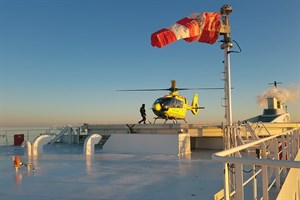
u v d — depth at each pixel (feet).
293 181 29.04
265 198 14.23
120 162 38.78
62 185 24.45
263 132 62.64
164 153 50.67
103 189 22.89
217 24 28.81
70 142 74.43
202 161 39.17
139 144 53.93
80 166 35.35
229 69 30.48
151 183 24.93
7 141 73.46
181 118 78.02
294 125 66.80
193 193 21.34
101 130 70.49
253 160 8.98
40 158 43.68
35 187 23.79
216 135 59.41
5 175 29.43
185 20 28.17
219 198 20.72
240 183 11.19
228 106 30.60
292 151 32.63
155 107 72.59
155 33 26.68
